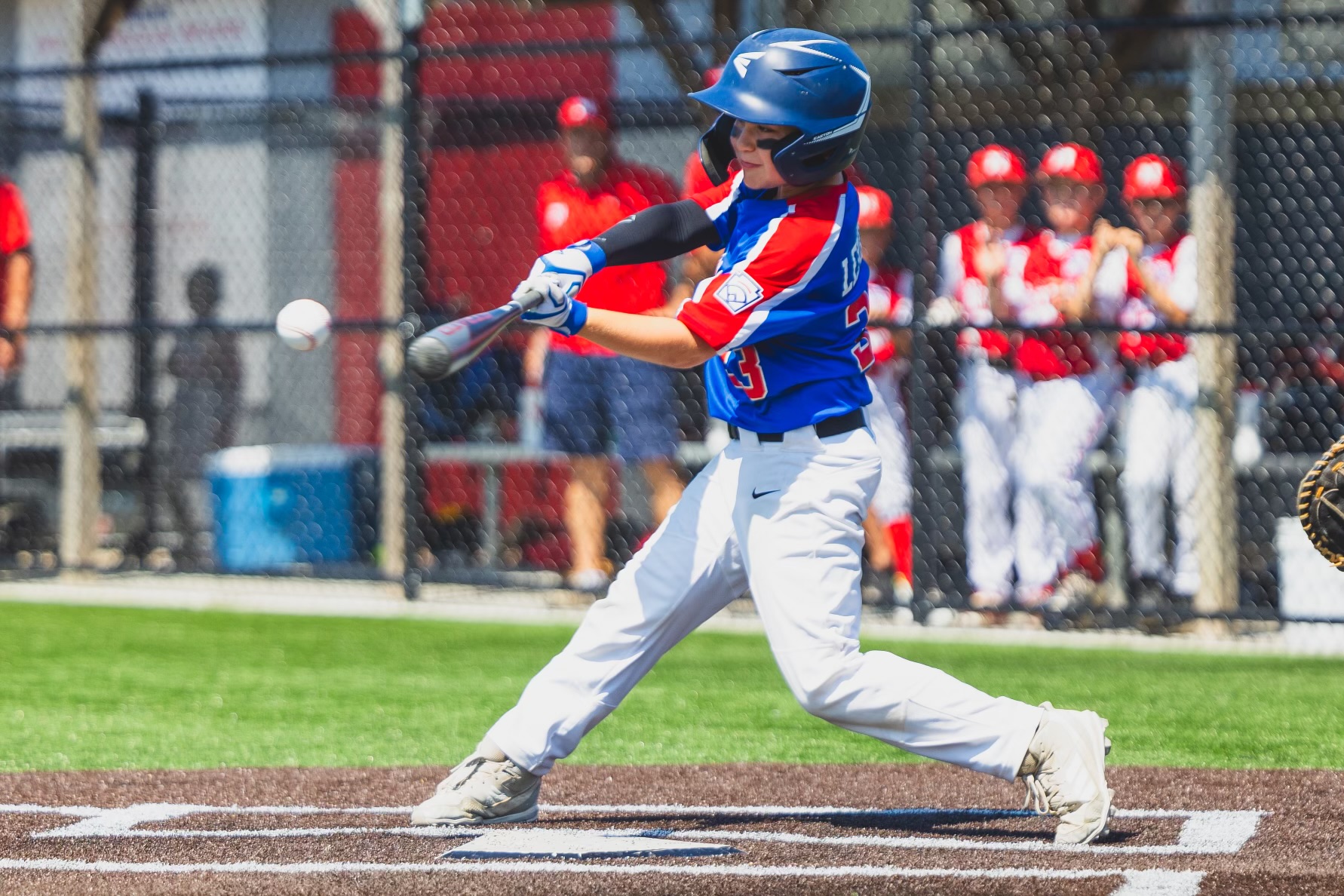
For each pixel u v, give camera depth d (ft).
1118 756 51.62
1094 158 84.02
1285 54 99.25
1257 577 90.07
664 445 91.04
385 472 95.81
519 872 35.81
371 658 74.54
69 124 101.50
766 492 37.52
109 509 111.96
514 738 39.78
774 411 37.45
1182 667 71.51
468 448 98.02
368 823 41.73
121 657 74.23
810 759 51.70
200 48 116.16
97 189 103.76
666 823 41.83
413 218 90.53
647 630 39.40
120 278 117.60
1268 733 55.62
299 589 99.45
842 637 37.76
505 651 76.74
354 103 107.86
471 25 115.03
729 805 44.39
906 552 88.48
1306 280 104.88
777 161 36.14
